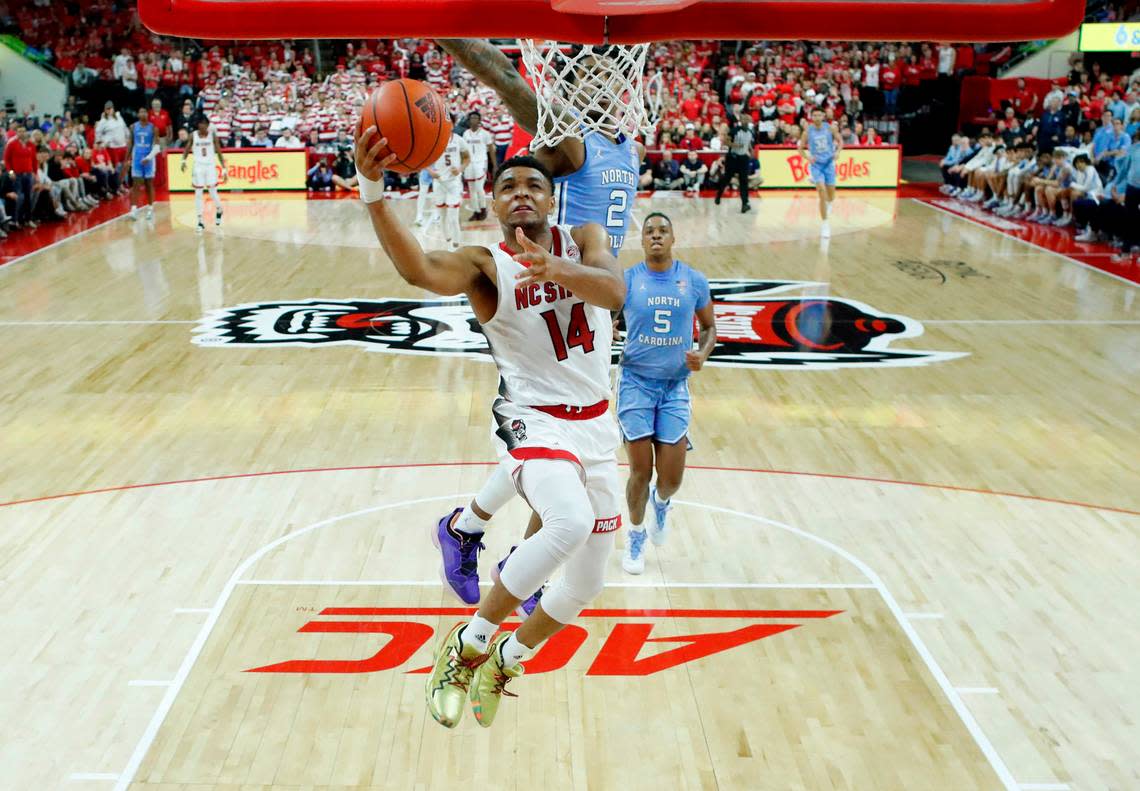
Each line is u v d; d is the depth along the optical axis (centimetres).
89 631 544
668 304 588
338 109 2217
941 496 722
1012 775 442
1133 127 1741
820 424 857
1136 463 779
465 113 2164
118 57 2458
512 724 473
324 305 1220
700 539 660
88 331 1105
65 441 805
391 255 321
